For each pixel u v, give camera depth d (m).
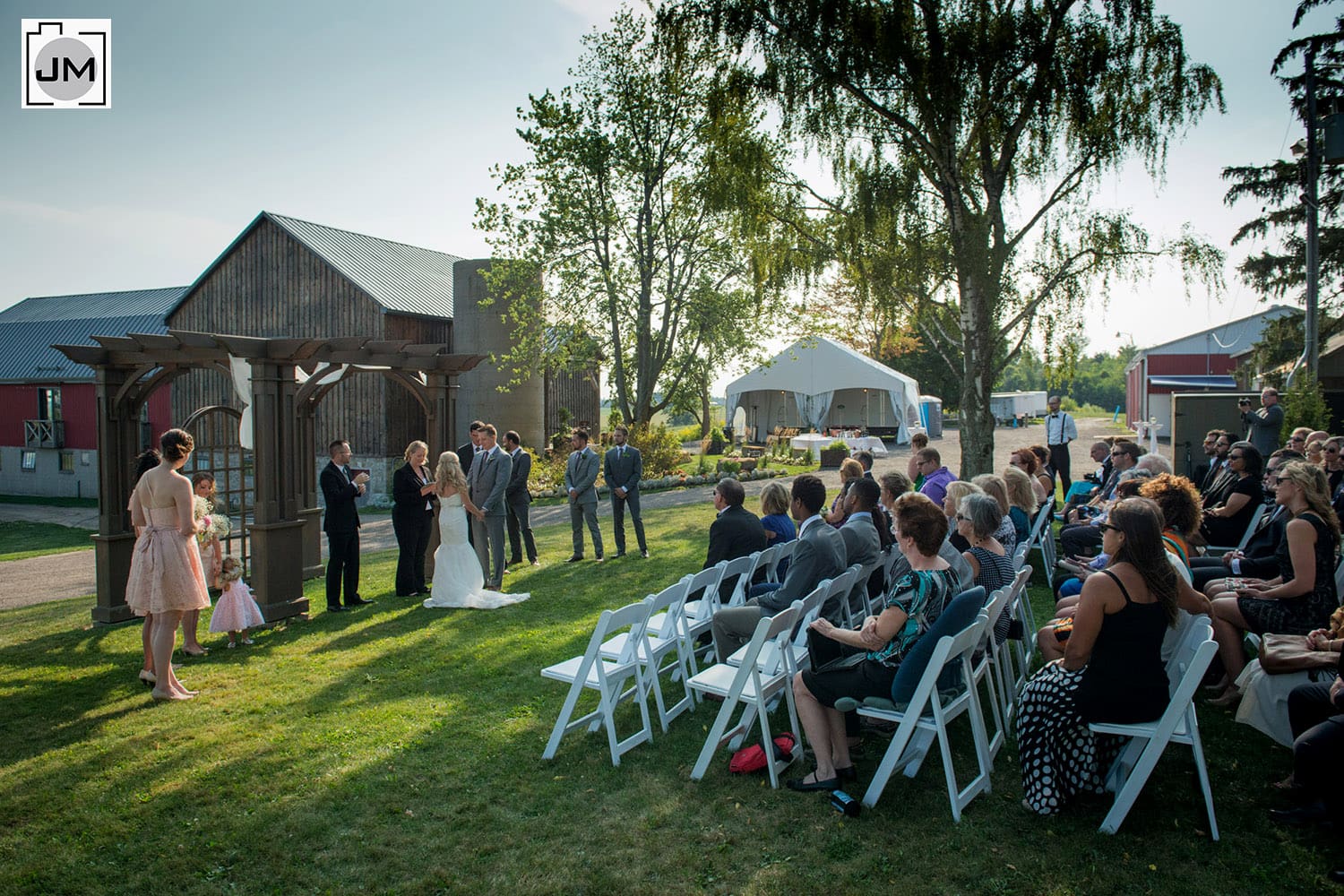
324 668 5.89
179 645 6.62
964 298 12.45
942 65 11.39
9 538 19.84
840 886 2.98
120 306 36.78
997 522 4.40
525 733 4.57
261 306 24.17
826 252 13.31
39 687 5.52
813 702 3.79
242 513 8.23
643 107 19.11
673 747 4.33
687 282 20.88
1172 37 11.33
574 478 10.12
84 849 3.37
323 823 3.55
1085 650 3.37
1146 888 2.90
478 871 3.16
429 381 9.25
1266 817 3.36
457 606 7.83
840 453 24.89
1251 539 6.43
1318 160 14.32
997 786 3.76
